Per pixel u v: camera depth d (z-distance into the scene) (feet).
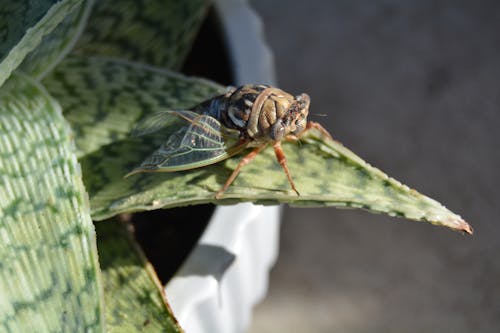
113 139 0.87
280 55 1.47
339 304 1.26
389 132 1.39
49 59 0.87
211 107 0.86
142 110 0.88
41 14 0.81
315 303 1.26
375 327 1.25
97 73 0.90
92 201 0.83
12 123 0.80
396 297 1.26
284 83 1.45
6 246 0.77
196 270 0.88
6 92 0.82
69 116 0.88
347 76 1.45
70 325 0.76
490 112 1.39
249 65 0.99
